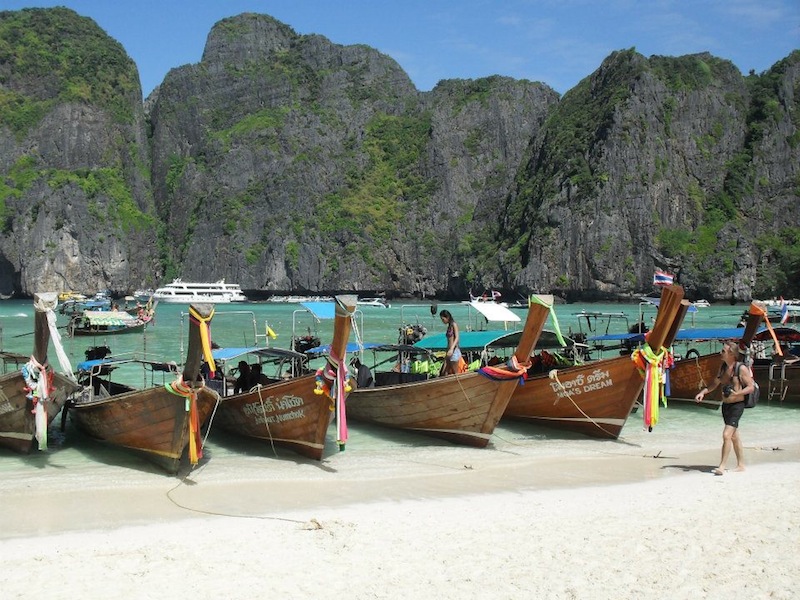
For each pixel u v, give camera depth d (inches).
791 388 869.8
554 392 695.7
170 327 2923.2
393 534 407.2
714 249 6058.1
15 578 344.8
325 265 7199.8
